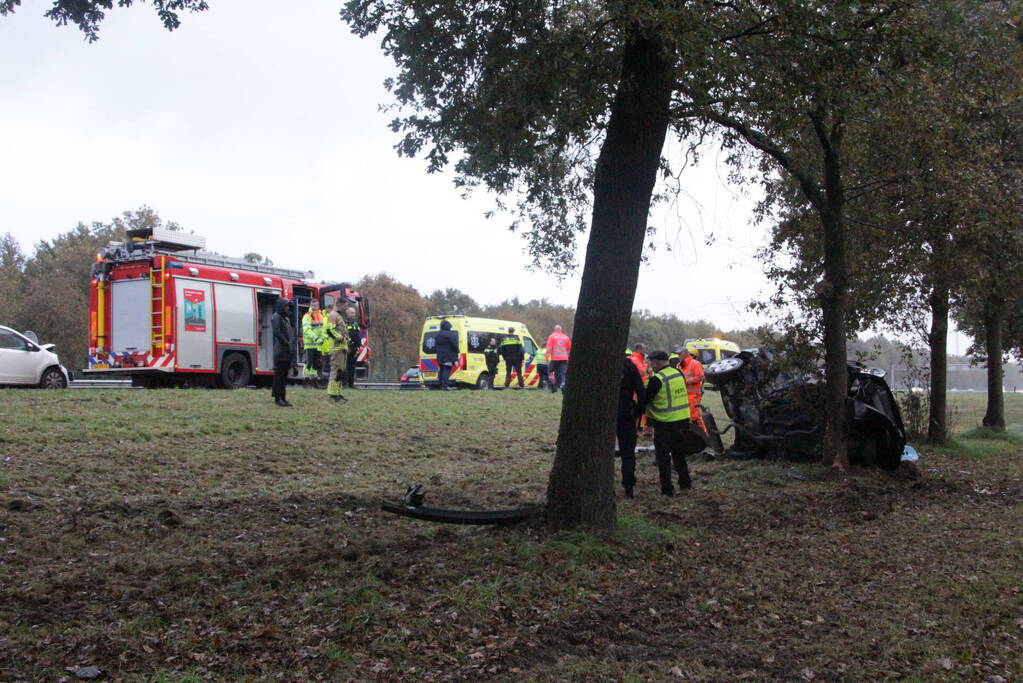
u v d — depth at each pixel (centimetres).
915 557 897
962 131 1310
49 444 1290
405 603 666
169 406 1738
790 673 579
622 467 1209
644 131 864
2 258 5769
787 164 1342
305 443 1507
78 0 841
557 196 1205
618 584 756
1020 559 886
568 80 948
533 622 656
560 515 861
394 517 995
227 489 1120
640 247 870
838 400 1421
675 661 595
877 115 1297
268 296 2667
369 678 540
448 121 1045
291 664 553
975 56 1222
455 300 9956
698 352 4625
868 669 587
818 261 1499
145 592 665
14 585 673
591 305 863
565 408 872
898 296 1619
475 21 953
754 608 720
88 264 5556
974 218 1348
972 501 1248
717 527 1008
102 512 929
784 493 1244
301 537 879
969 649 620
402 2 954
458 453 1567
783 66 953
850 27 959
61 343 5225
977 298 1648
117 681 511
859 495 1248
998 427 2212
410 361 8244
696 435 1225
